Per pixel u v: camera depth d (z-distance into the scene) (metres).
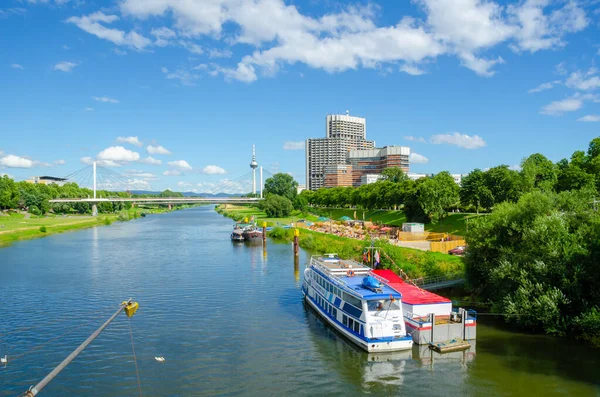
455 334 44.81
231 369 39.72
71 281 74.75
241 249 116.56
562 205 56.34
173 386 36.47
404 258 75.06
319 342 46.31
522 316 47.00
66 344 45.97
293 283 73.25
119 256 103.62
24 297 64.12
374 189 198.25
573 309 45.84
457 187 145.62
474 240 57.34
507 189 117.50
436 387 35.84
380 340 42.75
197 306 59.47
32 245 125.38
